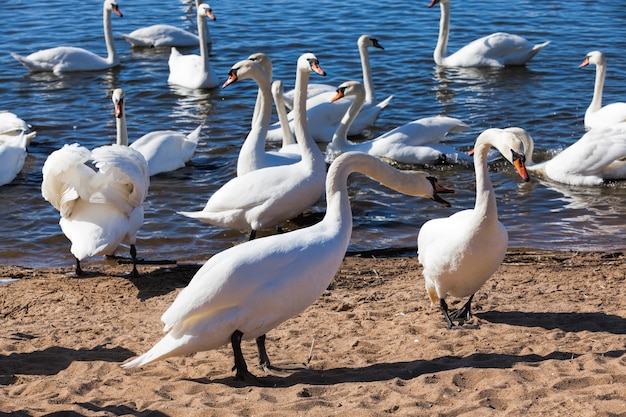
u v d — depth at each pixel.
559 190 13.81
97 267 10.94
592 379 6.35
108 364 7.19
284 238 6.68
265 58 15.80
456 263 7.68
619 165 13.98
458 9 27.08
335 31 24.47
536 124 17.14
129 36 24.00
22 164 14.64
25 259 11.38
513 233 12.02
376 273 10.24
